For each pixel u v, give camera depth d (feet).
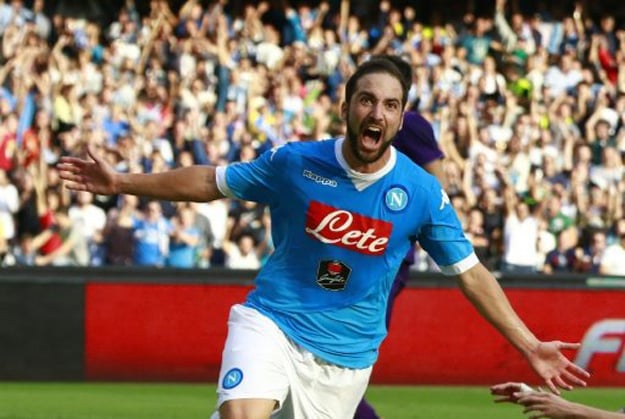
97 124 203.00
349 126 63.10
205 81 215.31
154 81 212.84
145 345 158.92
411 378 162.30
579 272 193.57
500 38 239.30
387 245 65.26
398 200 64.69
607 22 246.47
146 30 221.87
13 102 201.05
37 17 219.00
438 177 88.17
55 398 139.54
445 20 245.45
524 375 164.14
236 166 65.72
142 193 65.67
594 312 166.20
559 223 203.51
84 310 157.89
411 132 87.51
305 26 232.53
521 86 232.73
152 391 149.28
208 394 146.82
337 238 64.80
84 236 180.65
